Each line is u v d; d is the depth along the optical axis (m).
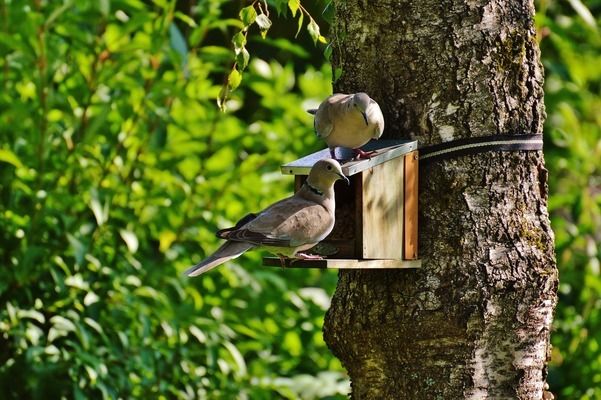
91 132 10.89
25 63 11.16
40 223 11.14
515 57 8.23
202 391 11.95
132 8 11.91
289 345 13.38
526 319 8.20
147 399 11.65
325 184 7.93
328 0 8.73
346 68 8.63
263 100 13.88
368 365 8.45
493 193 8.16
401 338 8.22
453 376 8.14
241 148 13.34
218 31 15.61
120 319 11.64
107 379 11.12
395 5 8.32
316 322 13.33
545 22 13.52
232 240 7.83
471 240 8.12
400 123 8.34
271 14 16.86
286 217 7.77
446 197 8.17
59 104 11.24
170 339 11.88
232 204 12.68
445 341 8.15
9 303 11.19
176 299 12.68
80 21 11.91
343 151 8.50
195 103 12.41
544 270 8.24
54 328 10.98
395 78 8.35
